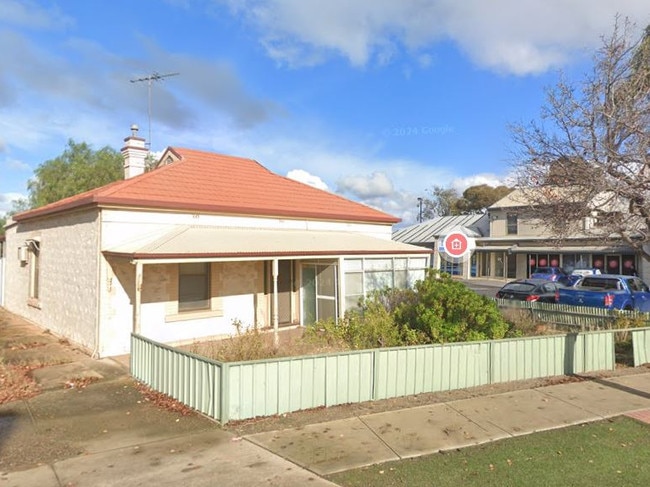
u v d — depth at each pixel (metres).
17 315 16.86
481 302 9.41
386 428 6.16
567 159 9.34
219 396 6.34
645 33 9.42
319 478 4.77
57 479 4.73
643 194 8.98
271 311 13.96
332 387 7.05
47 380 8.48
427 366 7.84
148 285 11.30
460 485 4.64
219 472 4.89
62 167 37.72
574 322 13.20
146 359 8.16
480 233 40.44
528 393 7.85
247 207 13.37
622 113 8.99
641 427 6.39
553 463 5.18
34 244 14.91
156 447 5.52
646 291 17.20
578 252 32.12
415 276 15.81
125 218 11.15
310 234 14.66
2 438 5.80
